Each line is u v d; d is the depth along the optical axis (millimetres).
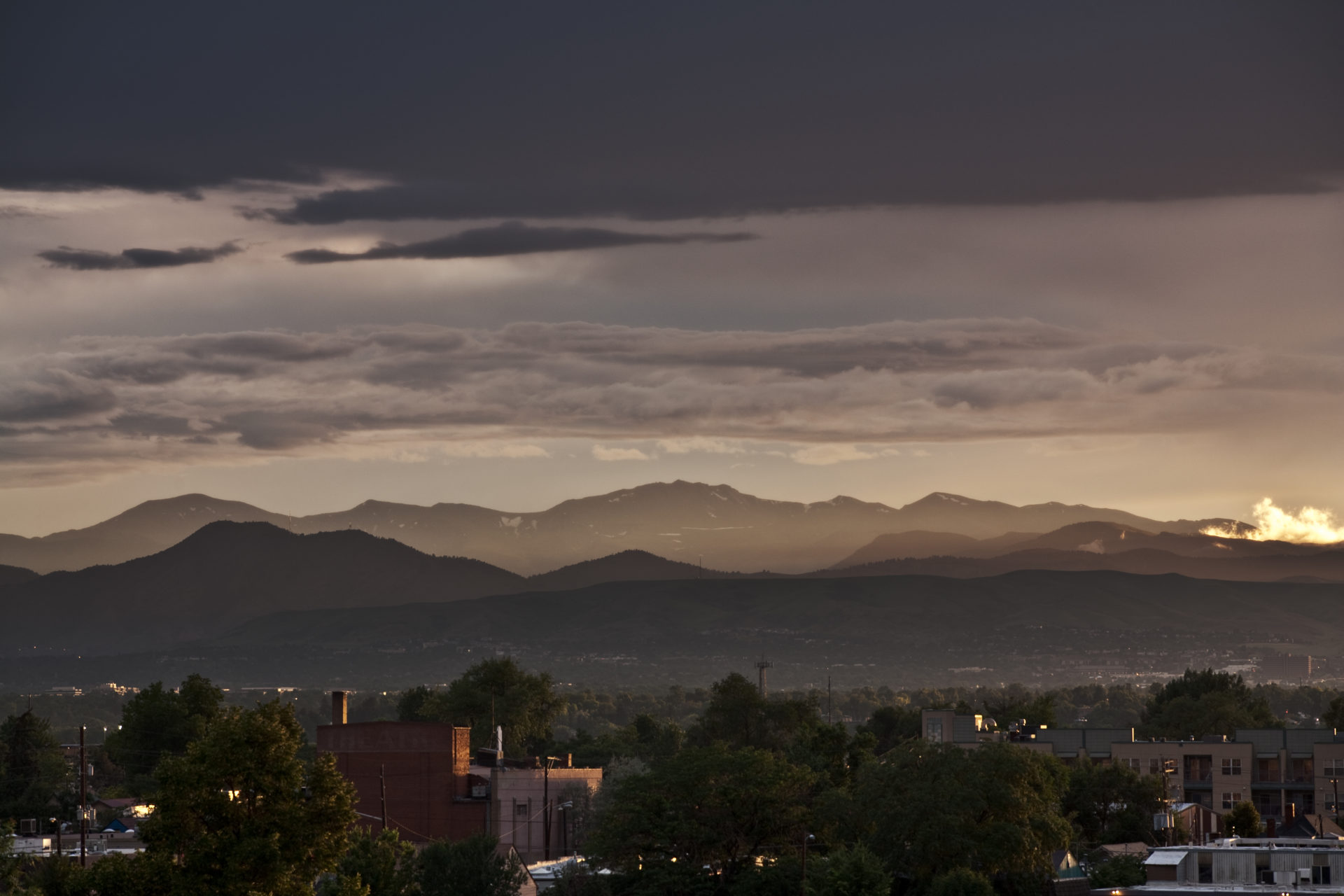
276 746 160500
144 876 154375
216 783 158250
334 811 161500
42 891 166500
